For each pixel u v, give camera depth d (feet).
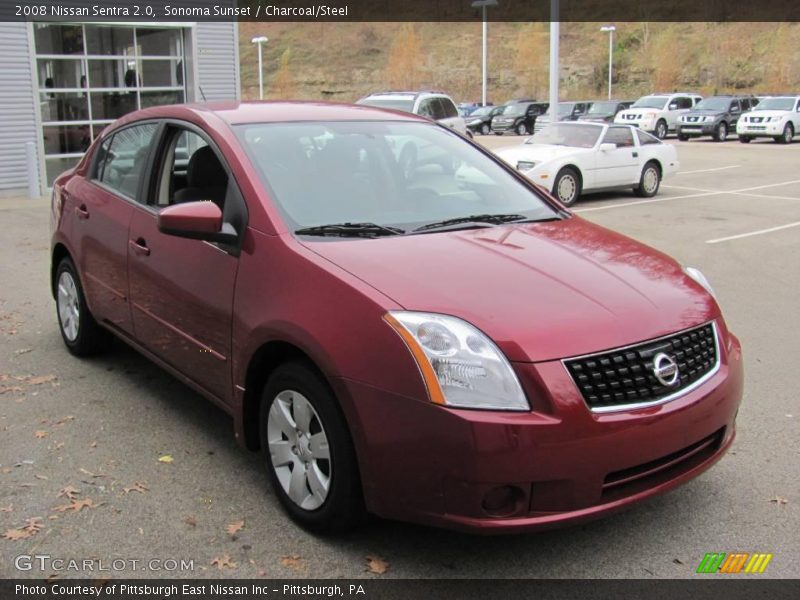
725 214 43.09
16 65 48.52
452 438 8.93
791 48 202.18
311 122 13.94
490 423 8.84
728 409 10.52
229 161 12.51
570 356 9.23
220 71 56.18
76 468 12.62
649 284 10.87
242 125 13.30
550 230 12.69
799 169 68.28
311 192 12.26
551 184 46.39
